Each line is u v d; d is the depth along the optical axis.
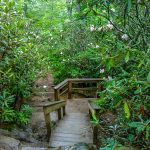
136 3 2.82
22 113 6.34
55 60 10.38
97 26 6.51
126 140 3.10
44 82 10.18
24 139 5.54
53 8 15.86
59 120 6.82
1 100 5.25
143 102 2.49
